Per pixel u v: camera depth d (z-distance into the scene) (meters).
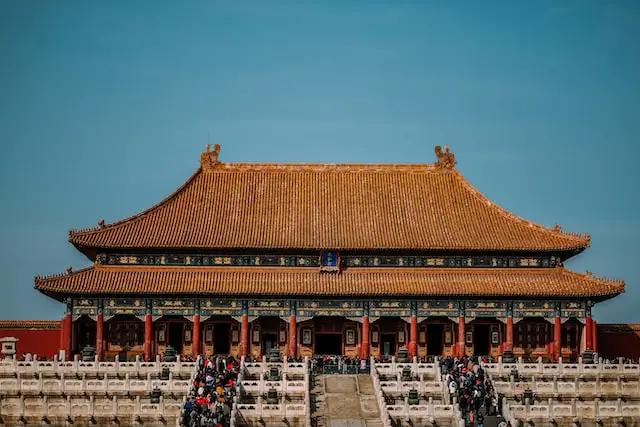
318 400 122.81
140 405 120.06
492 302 158.75
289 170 173.50
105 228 161.25
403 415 117.19
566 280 160.75
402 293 157.00
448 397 121.81
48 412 120.75
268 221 164.88
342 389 126.19
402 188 171.75
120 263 160.00
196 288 156.75
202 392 120.50
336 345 162.12
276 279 159.50
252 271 160.38
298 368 131.25
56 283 155.00
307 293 156.88
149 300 156.88
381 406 118.50
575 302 159.25
